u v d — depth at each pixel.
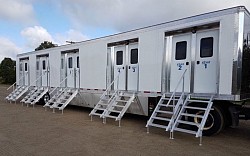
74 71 11.09
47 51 12.74
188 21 6.52
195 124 5.67
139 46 7.80
